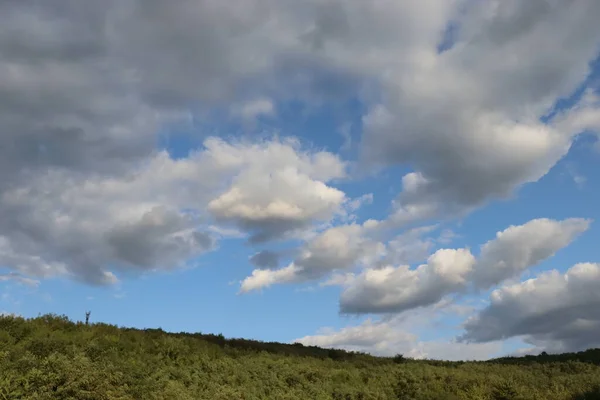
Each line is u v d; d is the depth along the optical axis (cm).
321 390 1967
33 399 1229
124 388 1442
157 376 1625
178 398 1484
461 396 2206
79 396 1320
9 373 1323
